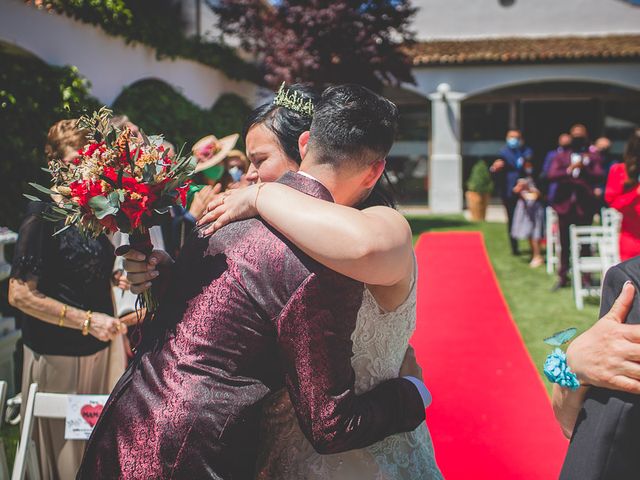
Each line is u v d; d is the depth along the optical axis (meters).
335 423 1.45
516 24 19.33
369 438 1.53
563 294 8.26
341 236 1.41
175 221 3.52
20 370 5.30
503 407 4.47
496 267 10.18
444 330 6.55
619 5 18.94
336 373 1.46
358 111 1.56
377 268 1.42
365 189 1.66
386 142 1.60
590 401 1.40
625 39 18.30
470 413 4.38
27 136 6.01
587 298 8.00
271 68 13.11
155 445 1.45
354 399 1.50
